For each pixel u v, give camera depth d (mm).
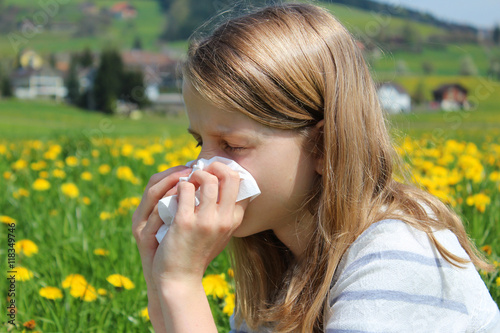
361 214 1085
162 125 20609
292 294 1134
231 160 1076
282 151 1068
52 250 1742
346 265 1063
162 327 1143
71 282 1449
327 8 1221
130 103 27828
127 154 3676
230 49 1066
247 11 1176
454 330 1024
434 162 3281
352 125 1103
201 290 1079
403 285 1016
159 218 1141
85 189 2660
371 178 1109
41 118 24672
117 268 1642
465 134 6836
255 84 1049
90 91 28609
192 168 1145
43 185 2408
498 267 1447
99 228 1949
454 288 1038
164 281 1074
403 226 1060
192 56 1090
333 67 1103
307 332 1085
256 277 1230
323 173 1088
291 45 1082
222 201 1059
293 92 1063
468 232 1675
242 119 1054
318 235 1104
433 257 1042
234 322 1277
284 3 1169
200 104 1069
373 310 1007
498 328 1075
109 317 1416
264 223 1103
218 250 1081
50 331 1415
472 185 2357
